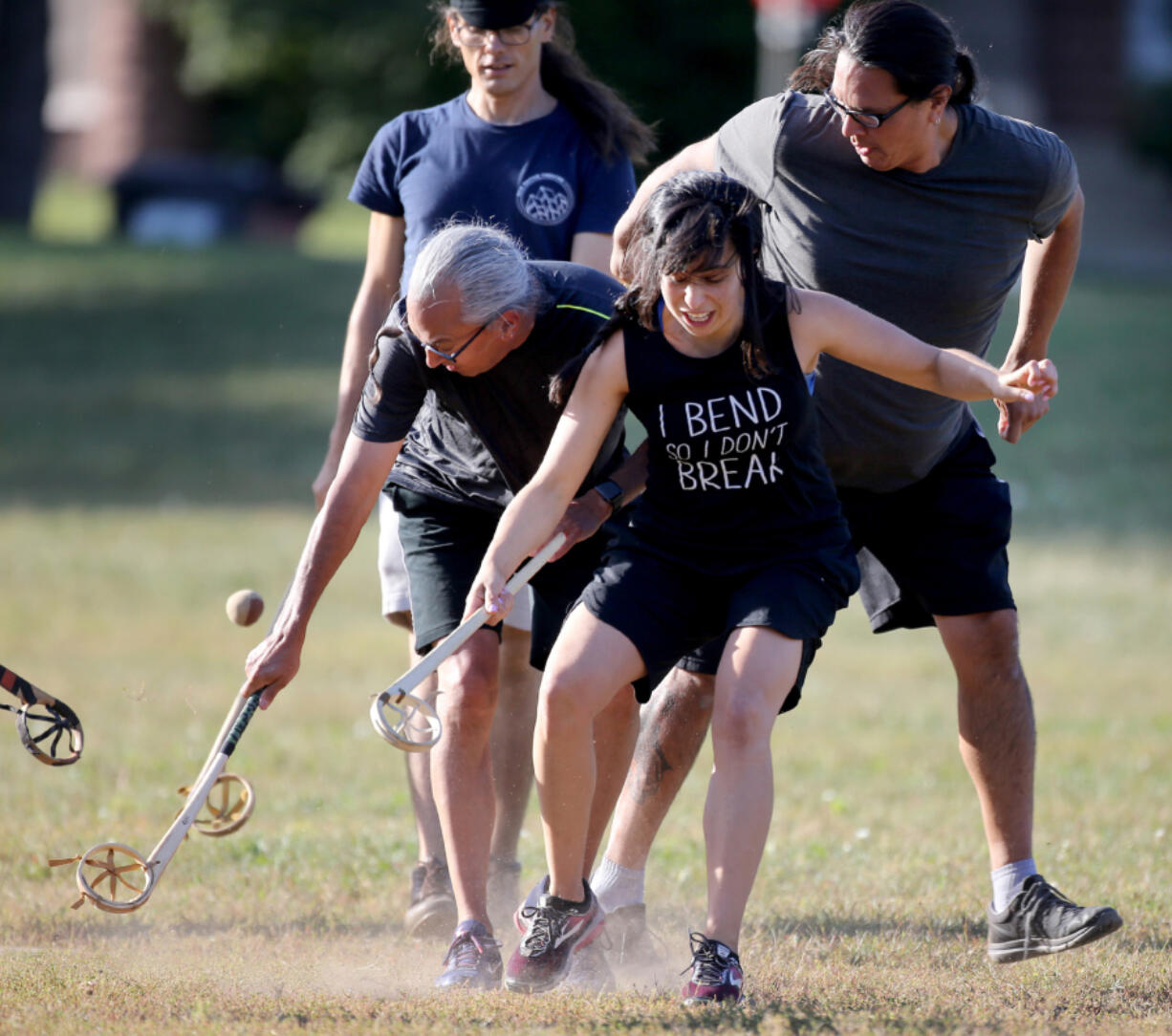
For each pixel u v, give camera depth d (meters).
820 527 14.40
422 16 126.38
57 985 14.19
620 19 118.31
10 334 78.56
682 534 14.41
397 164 18.80
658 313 13.99
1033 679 34.94
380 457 15.34
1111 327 83.12
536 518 14.28
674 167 16.84
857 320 14.09
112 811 22.55
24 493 56.91
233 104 139.62
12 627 38.78
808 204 15.87
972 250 15.72
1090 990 14.56
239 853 20.28
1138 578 46.19
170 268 90.56
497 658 15.99
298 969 15.45
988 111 15.80
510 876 18.62
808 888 19.11
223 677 34.44
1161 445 64.06
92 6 161.25
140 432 65.69
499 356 15.08
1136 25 140.00
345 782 25.48
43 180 151.00
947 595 16.42
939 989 14.47
